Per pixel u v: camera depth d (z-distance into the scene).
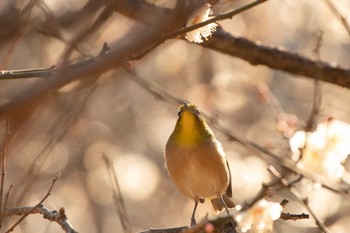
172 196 18.56
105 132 18.58
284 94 18.69
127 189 17.95
